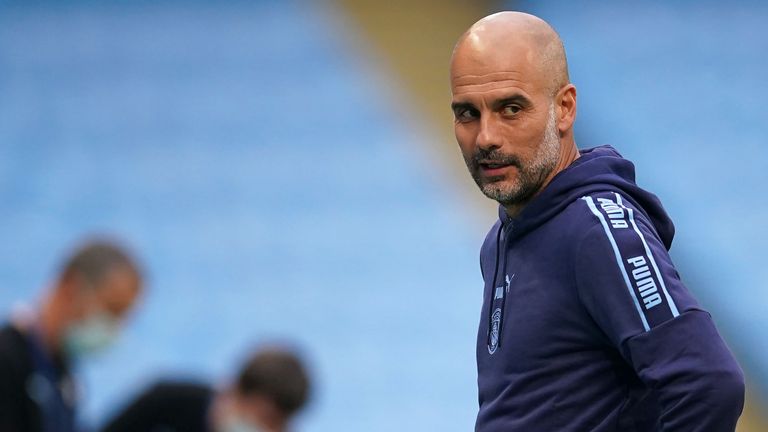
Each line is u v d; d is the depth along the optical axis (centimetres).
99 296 1470
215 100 5081
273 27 5497
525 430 868
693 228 4269
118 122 4984
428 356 3769
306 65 5259
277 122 4959
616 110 4869
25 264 4266
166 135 4916
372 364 3750
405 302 4003
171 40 5425
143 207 4534
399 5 5609
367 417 3553
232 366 3766
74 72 5266
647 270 825
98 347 1498
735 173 4528
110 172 4716
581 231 853
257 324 3941
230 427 1602
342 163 4700
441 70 5247
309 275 4156
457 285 4062
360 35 5462
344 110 4997
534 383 874
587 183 886
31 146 4872
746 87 4969
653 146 4684
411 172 4631
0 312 4050
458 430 3494
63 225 4450
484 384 914
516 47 873
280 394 1580
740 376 795
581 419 857
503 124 870
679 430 795
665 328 808
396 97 5072
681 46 5212
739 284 4003
